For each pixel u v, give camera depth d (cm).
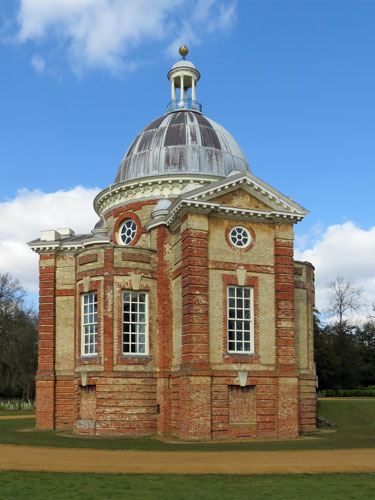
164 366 3572
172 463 2245
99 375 3503
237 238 3541
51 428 4084
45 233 4344
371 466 2180
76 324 3772
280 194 3562
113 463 2245
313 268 4266
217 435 3238
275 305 3531
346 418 4512
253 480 1883
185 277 3388
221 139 4669
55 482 1831
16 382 9044
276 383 3419
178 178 4291
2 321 9075
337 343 9012
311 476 1964
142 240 4216
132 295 3669
